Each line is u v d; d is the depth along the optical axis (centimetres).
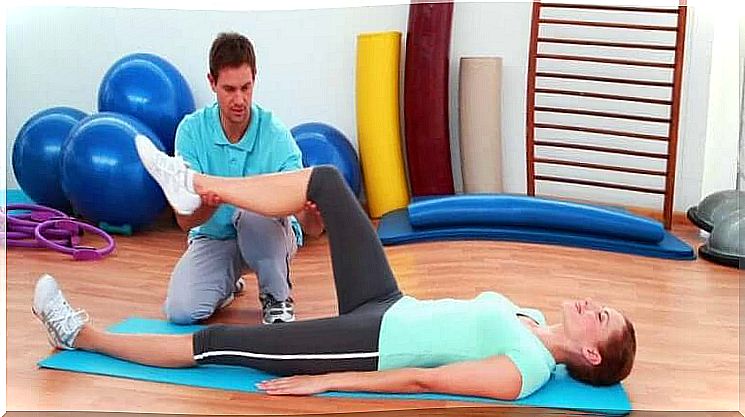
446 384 255
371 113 496
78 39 520
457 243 432
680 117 493
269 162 322
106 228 442
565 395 259
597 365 262
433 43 495
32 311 317
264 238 319
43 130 460
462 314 262
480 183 509
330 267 396
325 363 262
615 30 496
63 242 419
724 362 295
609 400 256
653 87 497
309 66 518
